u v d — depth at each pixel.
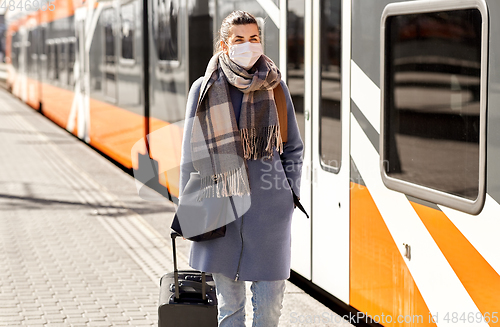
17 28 21.91
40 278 5.45
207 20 6.47
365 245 4.02
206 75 2.97
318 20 4.49
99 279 5.43
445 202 3.25
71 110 13.20
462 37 3.10
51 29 14.95
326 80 4.44
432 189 3.36
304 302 4.79
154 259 6.01
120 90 9.51
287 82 4.97
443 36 3.24
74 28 12.48
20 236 6.80
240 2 5.70
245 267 3.02
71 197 8.77
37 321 4.50
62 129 16.47
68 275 5.54
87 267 5.76
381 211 3.84
